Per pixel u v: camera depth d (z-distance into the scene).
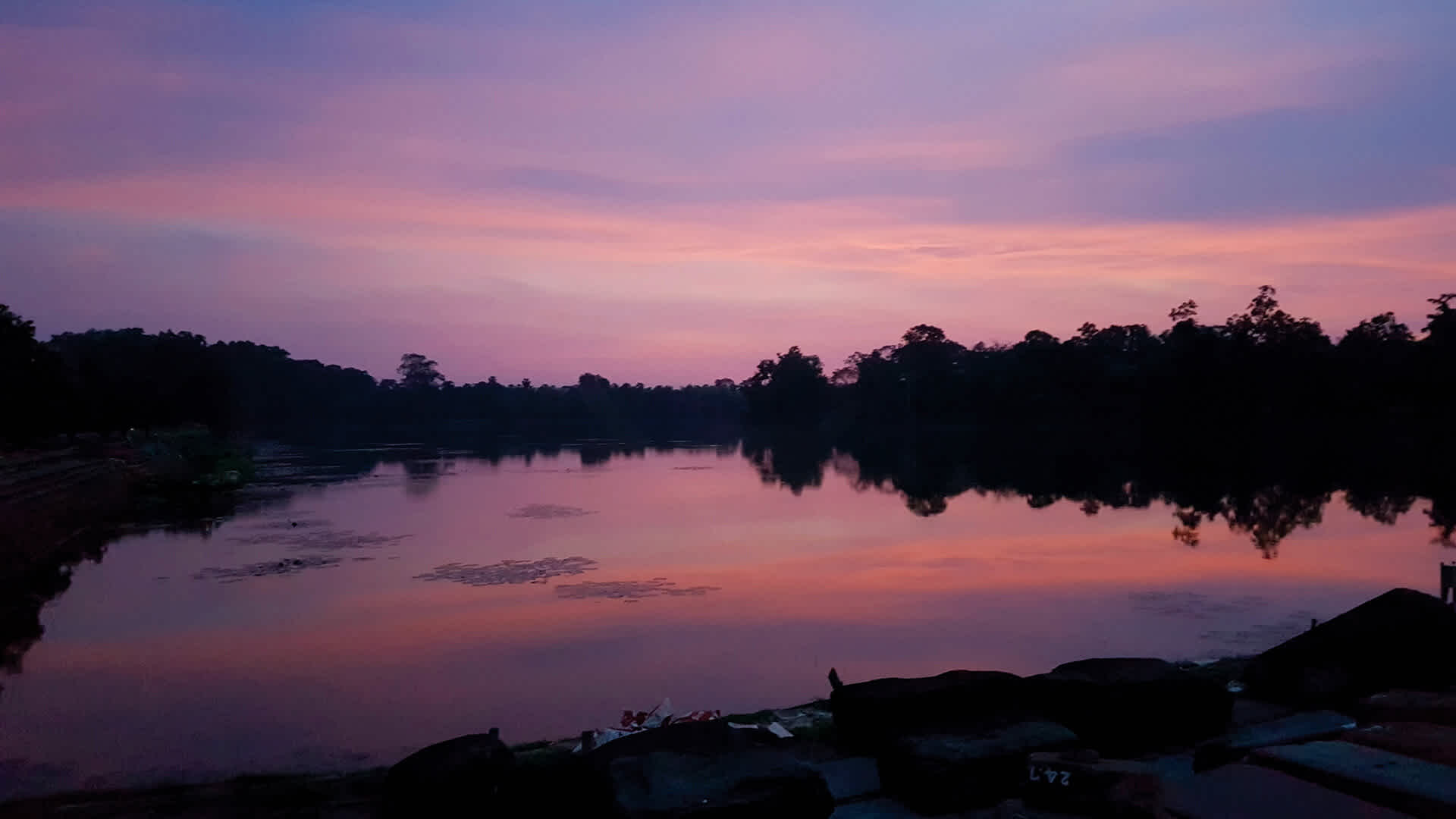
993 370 105.19
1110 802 5.22
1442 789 4.27
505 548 25.84
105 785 9.24
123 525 32.53
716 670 13.17
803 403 136.00
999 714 6.96
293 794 7.99
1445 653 7.59
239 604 18.92
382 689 12.70
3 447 41.34
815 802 5.57
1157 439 77.38
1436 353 68.38
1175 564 20.92
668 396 170.75
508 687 12.64
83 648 15.59
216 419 90.44
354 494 43.00
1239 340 76.88
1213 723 7.21
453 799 6.26
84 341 107.81
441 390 162.25
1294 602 16.72
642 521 31.70
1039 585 18.78
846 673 12.79
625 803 5.35
